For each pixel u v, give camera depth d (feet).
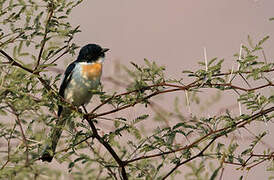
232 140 29.14
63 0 29.14
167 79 29.35
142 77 29.07
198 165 29.09
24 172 24.43
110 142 29.50
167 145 29.12
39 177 24.53
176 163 29.50
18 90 26.91
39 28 28.89
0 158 25.67
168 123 29.78
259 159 29.12
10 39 28.55
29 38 28.86
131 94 29.55
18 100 25.96
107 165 29.58
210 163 29.32
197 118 29.53
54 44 29.27
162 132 29.81
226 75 29.14
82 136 29.71
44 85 29.09
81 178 28.17
